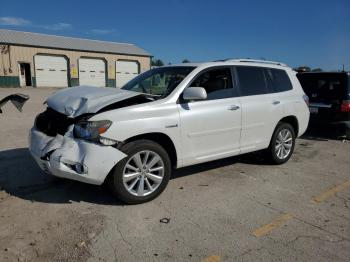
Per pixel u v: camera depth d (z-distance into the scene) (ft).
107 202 14.12
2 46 105.81
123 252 10.57
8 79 108.37
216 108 16.16
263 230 12.26
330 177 18.47
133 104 14.07
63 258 10.14
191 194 15.35
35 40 115.24
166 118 14.29
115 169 13.16
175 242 11.24
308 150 24.93
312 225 12.76
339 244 11.44
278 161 20.22
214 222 12.73
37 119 15.69
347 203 14.96
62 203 13.92
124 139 13.17
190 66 16.78
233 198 15.08
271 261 10.34
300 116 21.03
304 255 10.72
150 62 139.33
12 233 11.44
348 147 26.20
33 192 14.97
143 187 14.02
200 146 15.83
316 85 29.22
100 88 16.06
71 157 12.62
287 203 14.76
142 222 12.53
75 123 13.28
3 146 22.91
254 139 18.40
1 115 38.55
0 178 16.60
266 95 19.02
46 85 115.65
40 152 13.55
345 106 27.37
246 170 19.20
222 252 10.75
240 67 18.13
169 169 14.67
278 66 20.67
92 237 11.36
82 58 121.70
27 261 9.94
